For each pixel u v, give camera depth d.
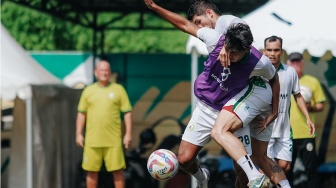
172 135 28.22
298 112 20.92
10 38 23.61
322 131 27.23
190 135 15.38
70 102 27.45
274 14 20.83
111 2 29.05
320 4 20.86
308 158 21.02
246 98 14.51
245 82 14.55
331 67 27.34
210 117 15.09
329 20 20.42
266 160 15.92
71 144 27.58
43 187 25.08
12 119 24.34
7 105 24.38
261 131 15.28
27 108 22.17
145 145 27.11
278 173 15.88
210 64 14.58
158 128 28.39
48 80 25.25
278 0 21.22
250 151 15.08
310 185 21.17
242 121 14.43
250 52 14.21
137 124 28.48
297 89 19.12
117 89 22.64
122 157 22.73
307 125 20.94
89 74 29.81
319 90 21.67
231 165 25.45
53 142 25.84
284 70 19.02
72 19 29.52
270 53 18.77
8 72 21.47
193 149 15.41
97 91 22.55
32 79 23.27
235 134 14.95
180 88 28.47
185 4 28.31
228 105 14.53
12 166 24.25
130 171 26.41
